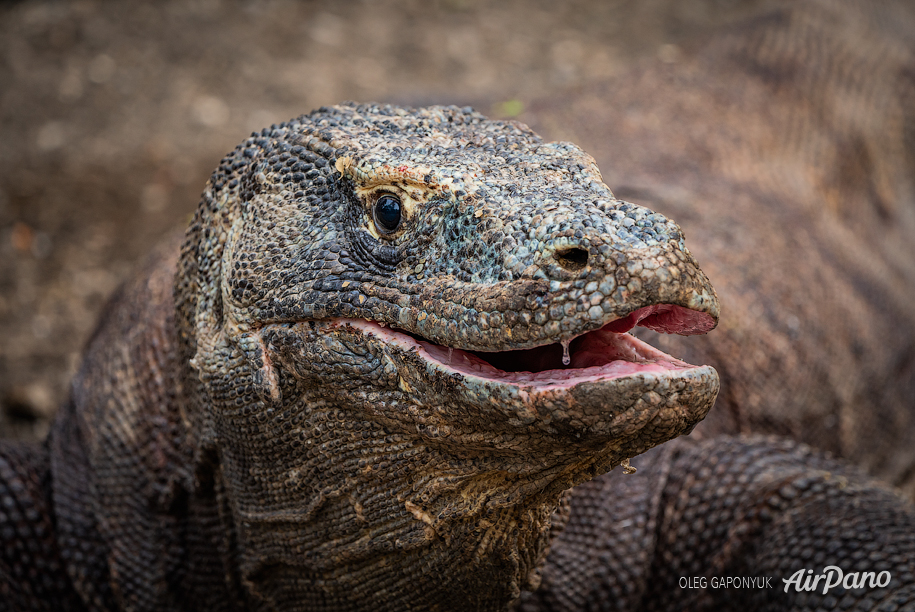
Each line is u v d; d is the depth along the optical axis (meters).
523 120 7.32
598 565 4.91
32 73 12.75
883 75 8.97
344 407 3.62
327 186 3.78
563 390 3.01
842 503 4.92
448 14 14.85
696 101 7.93
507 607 4.09
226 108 12.24
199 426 4.32
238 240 3.96
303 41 13.88
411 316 3.35
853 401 6.91
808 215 7.48
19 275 9.39
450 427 3.32
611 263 2.95
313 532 3.93
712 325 3.15
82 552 4.93
